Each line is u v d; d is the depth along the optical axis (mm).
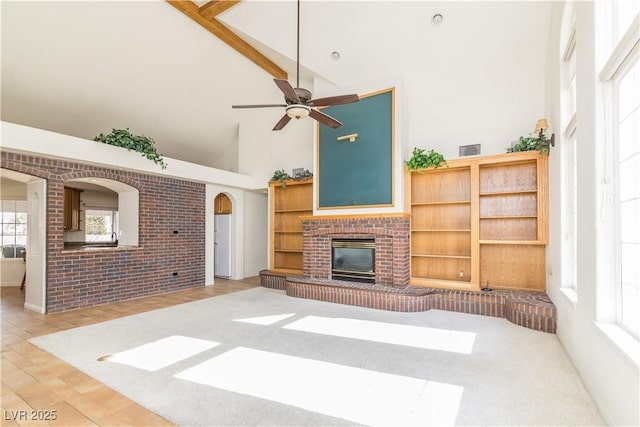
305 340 3533
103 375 2699
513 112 4949
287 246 7402
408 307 4719
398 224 5148
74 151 4609
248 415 2123
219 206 8180
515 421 2043
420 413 2139
